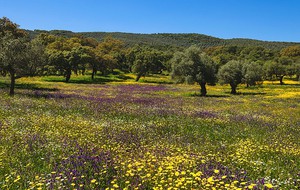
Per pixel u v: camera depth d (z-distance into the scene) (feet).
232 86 202.80
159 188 22.61
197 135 51.16
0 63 107.76
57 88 168.14
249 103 125.59
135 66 328.08
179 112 81.71
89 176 26.03
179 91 198.80
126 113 74.64
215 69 178.29
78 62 261.03
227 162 33.14
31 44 113.39
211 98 150.10
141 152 34.22
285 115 89.66
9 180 25.25
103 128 51.49
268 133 57.47
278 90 225.35
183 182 23.89
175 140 45.29
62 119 57.72
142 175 25.79
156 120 67.00
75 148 35.55
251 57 536.83
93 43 596.29
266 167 31.53
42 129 47.67
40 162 31.22
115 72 407.44
